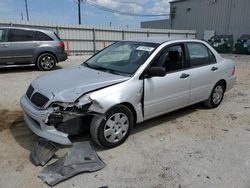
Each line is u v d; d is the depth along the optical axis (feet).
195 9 94.43
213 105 17.97
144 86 12.57
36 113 10.71
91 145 11.85
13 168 10.09
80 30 65.21
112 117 11.59
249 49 66.28
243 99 20.98
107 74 12.59
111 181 9.45
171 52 14.20
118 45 15.71
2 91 21.75
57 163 10.21
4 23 54.03
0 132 13.26
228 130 14.38
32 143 12.17
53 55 33.63
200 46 16.34
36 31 32.22
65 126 11.04
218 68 17.30
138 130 13.99
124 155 11.29
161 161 10.88
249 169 10.43
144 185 9.27
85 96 10.78
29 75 29.60
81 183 9.27
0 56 30.09
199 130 14.26
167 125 14.83
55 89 11.12
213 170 10.30
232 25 81.46
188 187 9.23
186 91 15.05
